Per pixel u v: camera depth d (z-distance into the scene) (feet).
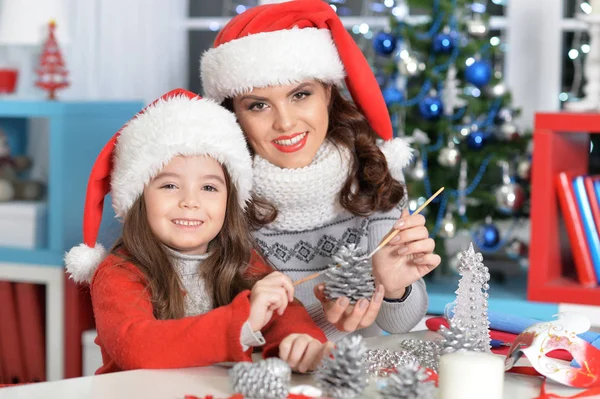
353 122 5.84
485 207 9.07
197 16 11.05
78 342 9.18
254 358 4.58
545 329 4.13
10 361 9.63
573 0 10.09
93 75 10.83
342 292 4.49
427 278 9.12
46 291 9.55
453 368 3.51
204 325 4.15
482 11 9.80
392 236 4.79
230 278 5.03
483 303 4.42
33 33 9.98
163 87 10.79
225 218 5.11
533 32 10.16
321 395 3.73
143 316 4.40
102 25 10.77
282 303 4.35
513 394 3.87
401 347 4.72
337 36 5.64
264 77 5.30
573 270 9.00
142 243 4.86
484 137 8.64
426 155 8.91
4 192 9.96
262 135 5.49
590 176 8.33
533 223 8.04
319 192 5.65
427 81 8.82
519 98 10.22
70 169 9.20
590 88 8.52
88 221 5.10
